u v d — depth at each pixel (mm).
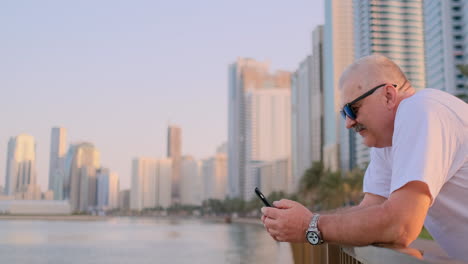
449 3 120750
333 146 172625
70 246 50875
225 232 95750
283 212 1868
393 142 1806
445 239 1903
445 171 1669
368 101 1978
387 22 156000
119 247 48844
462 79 118312
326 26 191625
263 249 41469
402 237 1626
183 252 40719
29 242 58250
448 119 1702
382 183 2277
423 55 156625
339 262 2818
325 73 191000
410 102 1776
